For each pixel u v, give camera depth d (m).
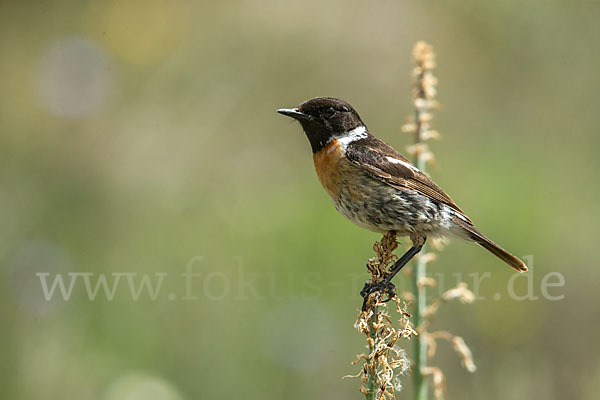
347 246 11.98
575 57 15.41
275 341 10.99
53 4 15.65
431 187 8.27
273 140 14.91
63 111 14.31
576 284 11.99
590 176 13.90
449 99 15.58
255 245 12.31
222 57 15.56
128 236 12.73
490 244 8.30
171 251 12.38
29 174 13.62
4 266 11.48
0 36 15.30
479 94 15.65
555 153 14.48
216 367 10.91
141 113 14.65
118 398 10.18
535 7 15.54
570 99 15.30
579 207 13.05
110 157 14.03
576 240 12.52
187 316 11.44
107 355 10.81
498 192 13.27
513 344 11.29
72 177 13.69
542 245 12.43
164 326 11.28
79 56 14.96
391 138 15.33
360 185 8.28
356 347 11.12
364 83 15.66
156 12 15.70
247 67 15.47
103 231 12.87
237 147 14.72
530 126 15.17
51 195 13.32
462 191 13.45
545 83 15.50
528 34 15.62
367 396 5.68
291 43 15.76
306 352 10.91
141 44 15.50
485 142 14.88
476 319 11.30
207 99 15.02
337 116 8.62
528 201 13.04
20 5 15.54
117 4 15.75
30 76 14.77
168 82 15.15
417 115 7.15
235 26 15.86
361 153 8.34
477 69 15.84
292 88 15.47
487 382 11.02
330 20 15.95
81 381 10.45
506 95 15.60
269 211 12.96
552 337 11.55
